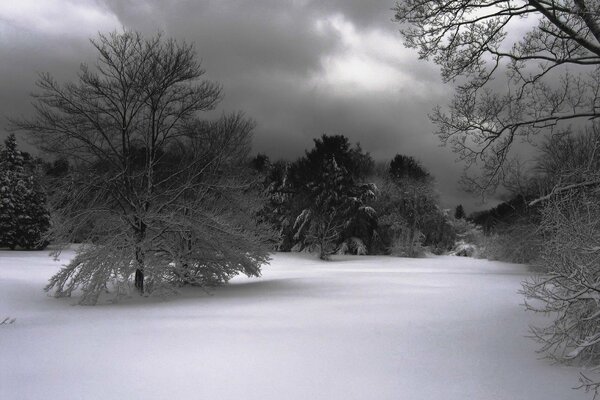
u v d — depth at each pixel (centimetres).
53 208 1540
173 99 1658
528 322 998
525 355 704
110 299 1488
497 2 921
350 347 764
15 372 620
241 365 653
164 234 1642
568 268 623
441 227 5906
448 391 532
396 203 5259
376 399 509
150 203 1620
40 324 1022
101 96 1562
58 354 723
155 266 1520
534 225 2653
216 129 1728
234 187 1695
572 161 1340
